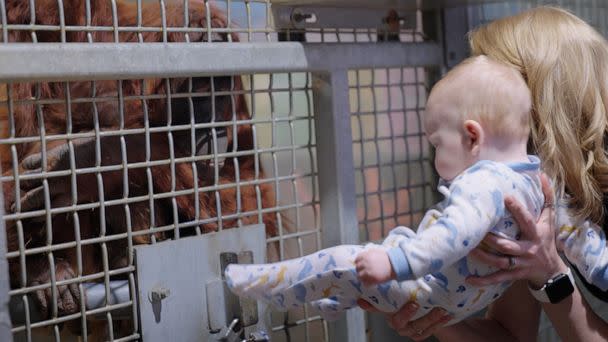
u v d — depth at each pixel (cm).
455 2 191
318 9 172
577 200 142
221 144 162
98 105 165
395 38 200
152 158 158
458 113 133
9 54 120
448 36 200
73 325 158
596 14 252
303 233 171
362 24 184
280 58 156
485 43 152
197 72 142
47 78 124
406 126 200
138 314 140
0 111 162
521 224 131
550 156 140
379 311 137
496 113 131
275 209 163
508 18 155
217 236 150
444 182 138
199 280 147
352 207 172
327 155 171
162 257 142
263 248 159
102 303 142
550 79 142
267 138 224
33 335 156
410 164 210
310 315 179
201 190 149
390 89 206
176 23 166
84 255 158
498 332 163
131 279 139
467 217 122
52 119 163
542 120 142
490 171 127
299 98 233
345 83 170
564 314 145
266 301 136
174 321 143
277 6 165
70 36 164
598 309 163
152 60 136
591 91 143
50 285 131
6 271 124
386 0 176
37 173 130
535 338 164
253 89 158
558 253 153
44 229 155
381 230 193
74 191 132
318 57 163
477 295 135
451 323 141
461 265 132
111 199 156
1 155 161
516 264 133
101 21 168
